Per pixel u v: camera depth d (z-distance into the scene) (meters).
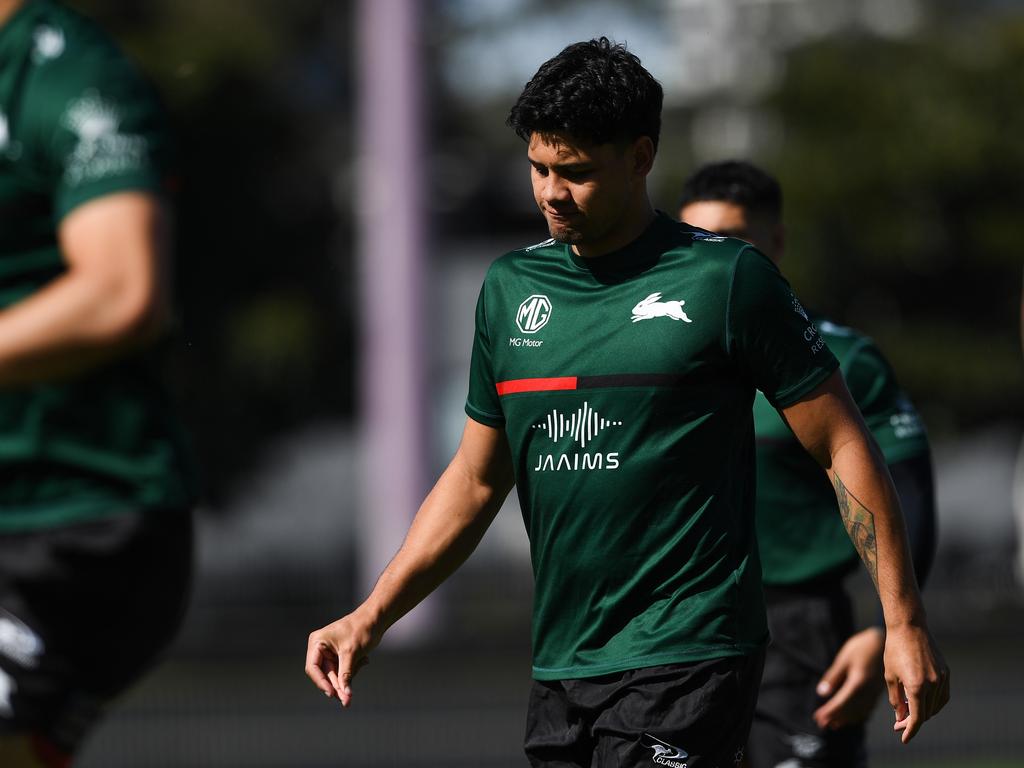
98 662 10.50
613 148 12.04
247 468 98.25
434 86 126.88
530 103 11.98
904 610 12.27
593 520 12.38
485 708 46.84
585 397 12.35
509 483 13.55
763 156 88.38
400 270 72.75
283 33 113.25
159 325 9.67
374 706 47.00
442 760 38.94
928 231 87.94
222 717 45.06
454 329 129.25
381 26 73.12
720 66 101.38
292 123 100.94
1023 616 78.94
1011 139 86.06
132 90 10.03
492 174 133.50
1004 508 90.88
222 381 97.44
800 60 88.81
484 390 13.24
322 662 12.68
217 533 97.06
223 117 93.25
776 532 17.14
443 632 71.06
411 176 72.81
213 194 95.44
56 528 10.22
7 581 10.22
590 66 12.01
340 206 106.38
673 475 12.24
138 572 10.42
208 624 81.81
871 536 12.41
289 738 42.22
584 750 12.84
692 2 110.12
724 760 12.48
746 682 12.48
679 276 12.30
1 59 10.02
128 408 10.38
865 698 16.36
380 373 73.06
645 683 12.26
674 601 12.32
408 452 72.38
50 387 10.20
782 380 12.38
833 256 87.19
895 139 85.06
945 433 91.25
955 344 88.50
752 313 12.20
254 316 98.00
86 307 9.47
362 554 94.81
